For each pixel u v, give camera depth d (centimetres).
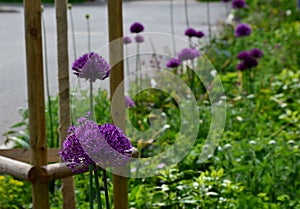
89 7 2312
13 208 579
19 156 465
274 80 981
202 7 2502
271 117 822
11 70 1268
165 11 2369
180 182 557
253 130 752
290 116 821
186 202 521
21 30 1769
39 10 366
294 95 912
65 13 449
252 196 526
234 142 686
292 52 1172
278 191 589
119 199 452
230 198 545
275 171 609
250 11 1731
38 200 385
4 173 398
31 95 373
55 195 598
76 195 572
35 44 368
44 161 381
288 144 677
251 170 608
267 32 1417
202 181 543
